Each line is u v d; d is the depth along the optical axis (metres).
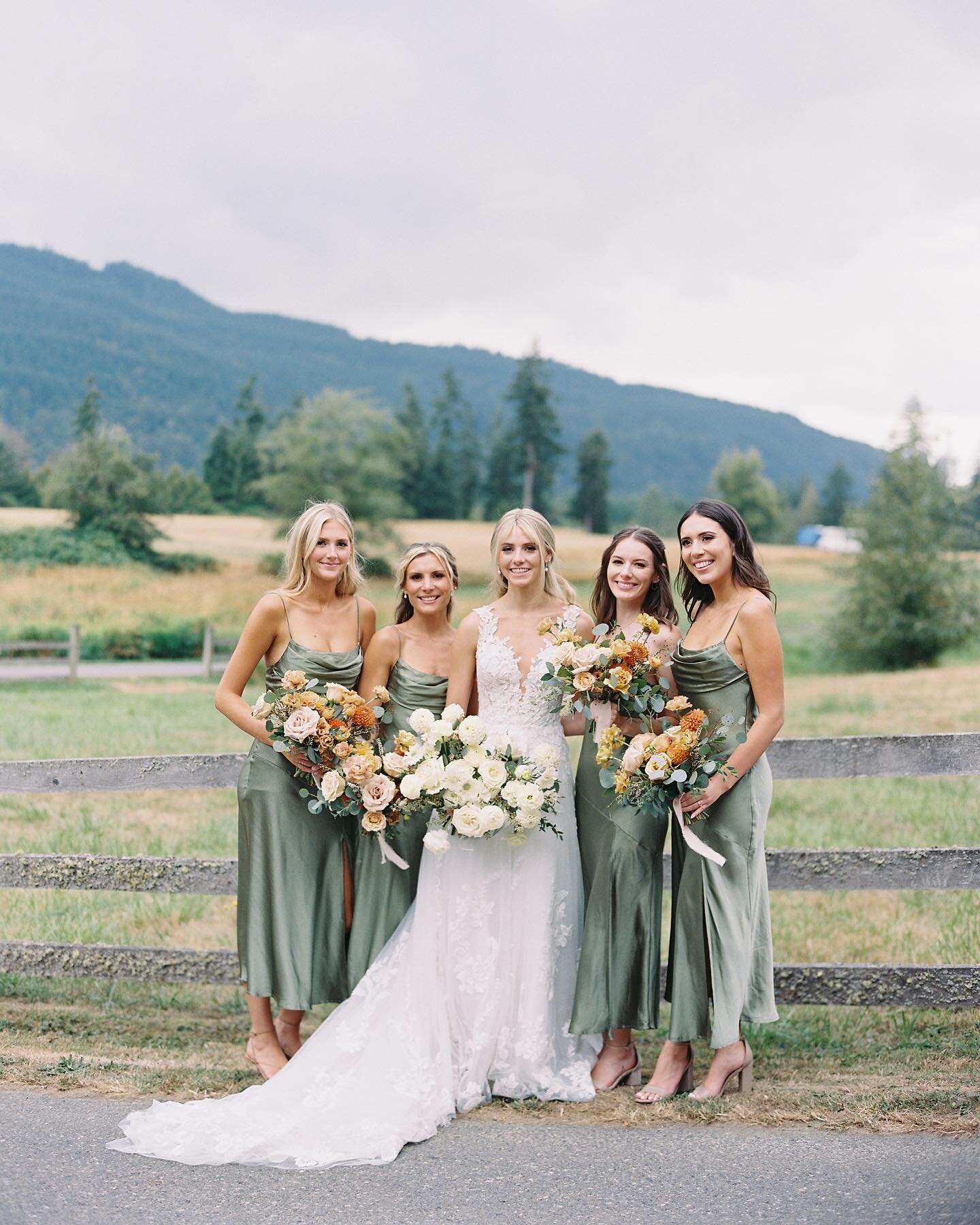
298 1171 3.28
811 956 5.92
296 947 4.22
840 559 37.25
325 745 4.04
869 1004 4.39
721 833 3.90
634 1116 3.71
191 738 14.39
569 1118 3.73
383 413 61.47
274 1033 4.28
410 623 4.53
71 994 5.27
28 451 91.19
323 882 4.33
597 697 3.95
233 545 55.34
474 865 4.08
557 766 4.16
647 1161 3.31
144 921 6.60
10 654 32.94
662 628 4.19
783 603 44.66
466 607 32.72
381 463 59.22
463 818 3.92
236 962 4.77
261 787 4.25
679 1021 3.89
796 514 147.88
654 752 3.76
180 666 27.86
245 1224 2.94
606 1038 4.14
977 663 34.06
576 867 4.22
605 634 4.04
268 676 4.41
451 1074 3.88
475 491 108.81
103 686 22.33
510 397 101.19
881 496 36.31
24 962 4.93
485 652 4.26
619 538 4.20
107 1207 3.02
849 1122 3.55
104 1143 3.44
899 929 6.36
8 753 12.94
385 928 4.32
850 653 35.53
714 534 3.95
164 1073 4.10
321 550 4.32
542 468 100.56
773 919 6.73
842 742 4.60
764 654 3.88
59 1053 4.38
